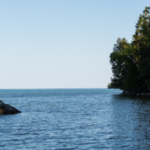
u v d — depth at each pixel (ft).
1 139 51.44
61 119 84.38
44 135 55.42
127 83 300.20
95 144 46.68
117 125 68.08
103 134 55.67
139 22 285.02
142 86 299.99
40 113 106.83
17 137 53.42
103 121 77.05
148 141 48.52
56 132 59.00
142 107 129.90
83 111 115.44
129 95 326.44
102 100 224.94
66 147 44.70
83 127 65.92
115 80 340.59
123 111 109.29
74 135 55.11
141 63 269.23
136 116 88.63
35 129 63.57
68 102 200.23
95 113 104.06
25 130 62.08
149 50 255.50
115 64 332.39
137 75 294.87
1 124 72.43
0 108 99.96
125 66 318.24
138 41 279.08
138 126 65.72
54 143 47.78
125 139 50.39
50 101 219.61
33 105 164.76
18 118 87.15
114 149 43.06
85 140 49.98
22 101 222.48
